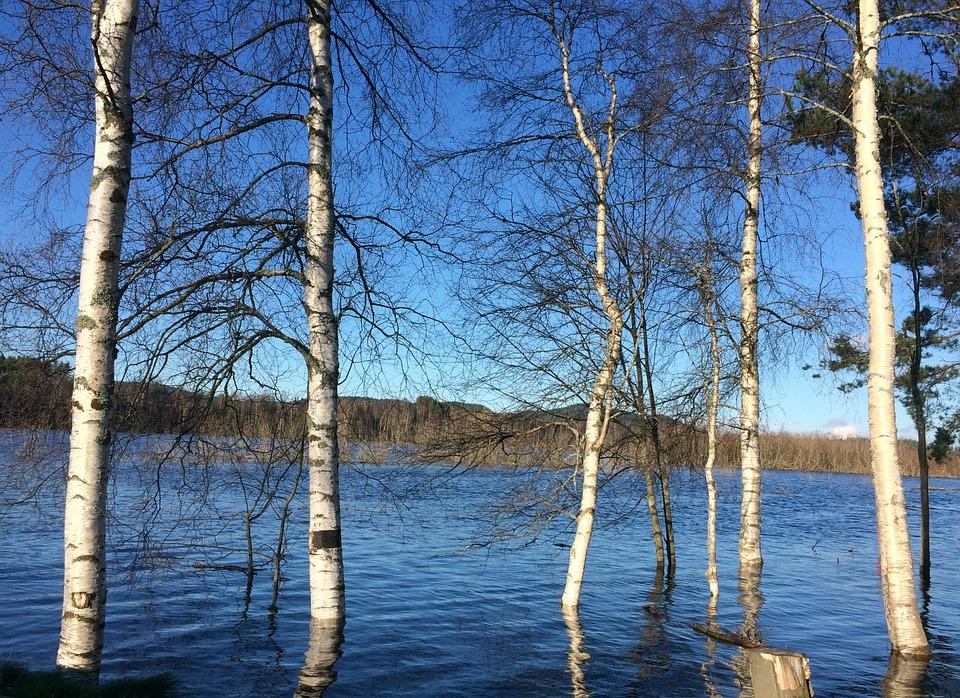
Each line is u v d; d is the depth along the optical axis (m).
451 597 12.30
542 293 11.23
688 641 9.91
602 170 11.77
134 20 7.20
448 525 20.77
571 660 8.90
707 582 14.24
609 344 11.10
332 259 9.52
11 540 15.24
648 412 12.41
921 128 11.64
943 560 19.28
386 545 17.64
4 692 5.48
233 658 8.58
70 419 7.88
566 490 12.05
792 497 40.78
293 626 10.04
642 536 21.16
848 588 14.38
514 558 16.45
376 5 9.99
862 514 32.56
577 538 11.40
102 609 6.64
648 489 15.14
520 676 8.26
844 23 9.47
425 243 10.42
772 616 11.52
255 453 9.92
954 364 16.45
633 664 8.81
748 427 14.17
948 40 9.68
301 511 21.39
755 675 4.92
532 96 12.24
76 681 5.98
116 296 6.92
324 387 9.40
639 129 11.72
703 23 10.85
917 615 9.29
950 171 10.91
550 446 11.80
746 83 11.22
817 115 11.60
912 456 59.84
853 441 62.38
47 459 7.71
